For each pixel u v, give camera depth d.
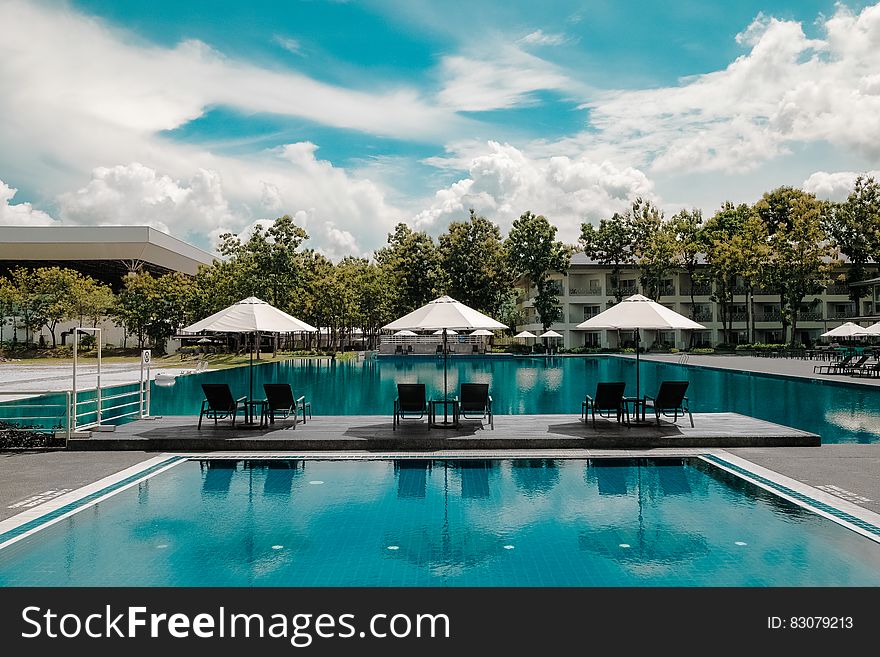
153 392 21.41
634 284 56.38
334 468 8.97
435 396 20.58
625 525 6.30
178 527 6.27
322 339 63.75
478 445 10.20
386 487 7.91
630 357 41.91
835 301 55.38
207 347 50.16
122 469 8.80
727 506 6.93
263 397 19.72
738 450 9.94
